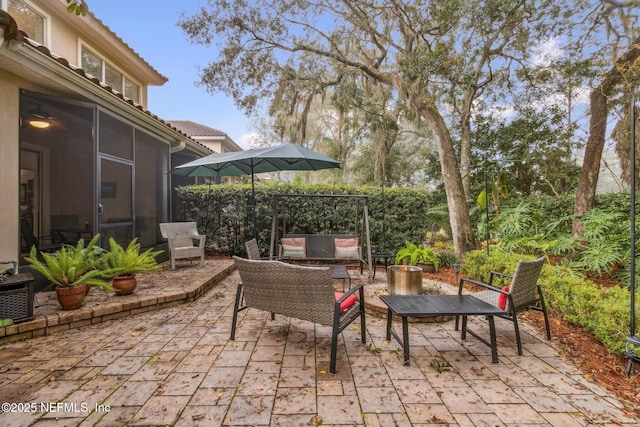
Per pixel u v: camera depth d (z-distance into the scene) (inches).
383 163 450.9
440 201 418.0
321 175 735.1
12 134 152.3
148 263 166.1
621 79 252.7
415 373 94.2
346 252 217.9
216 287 194.1
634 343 92.8
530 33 277.3
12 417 71.8
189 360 100.0
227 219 290.2
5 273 124.8
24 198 235.5
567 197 298.7
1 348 106.7
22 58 136.3
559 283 147.9
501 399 81.4
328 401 79.6
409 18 281.7
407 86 276.4
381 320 140.9
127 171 219.1
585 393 84.5
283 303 105.4
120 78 318.7
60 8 232.7
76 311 127.8
